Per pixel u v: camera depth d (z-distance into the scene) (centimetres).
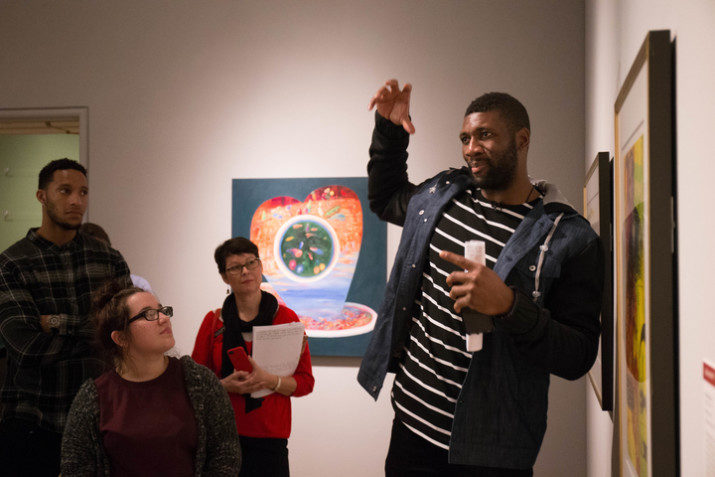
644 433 119
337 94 364
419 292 153
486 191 145
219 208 372
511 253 137
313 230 361
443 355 143
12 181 441
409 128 165
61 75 388
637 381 129
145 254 376
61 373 221
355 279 356
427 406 145
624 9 168
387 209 181
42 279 222
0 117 392
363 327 354
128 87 382
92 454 172
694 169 90
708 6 83
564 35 343
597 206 204
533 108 345
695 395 90
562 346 123
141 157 379
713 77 80
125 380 176
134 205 378
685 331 96
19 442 220
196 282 371
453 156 352
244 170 371
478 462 138
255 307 254
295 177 365
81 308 227
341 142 363
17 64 392
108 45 385
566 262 137
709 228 82
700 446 88
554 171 341
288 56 369
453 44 354
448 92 353
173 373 179
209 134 374
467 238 145
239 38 374
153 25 381
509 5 349
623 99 146
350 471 354
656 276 102
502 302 118
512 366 138
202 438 175
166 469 170
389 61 359
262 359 240
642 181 114
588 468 314
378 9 361
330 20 366
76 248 232
